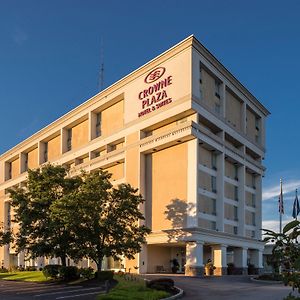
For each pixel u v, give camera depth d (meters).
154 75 56.16
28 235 39.62
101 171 39.53
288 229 6.14
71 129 74.50
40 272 48.03
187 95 51.09
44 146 81.88
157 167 55.19
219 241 52.75
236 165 61.59
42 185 39.84
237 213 60.19
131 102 59.16
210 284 34.16
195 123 50.41
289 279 5.96
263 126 70.69
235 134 60.47
